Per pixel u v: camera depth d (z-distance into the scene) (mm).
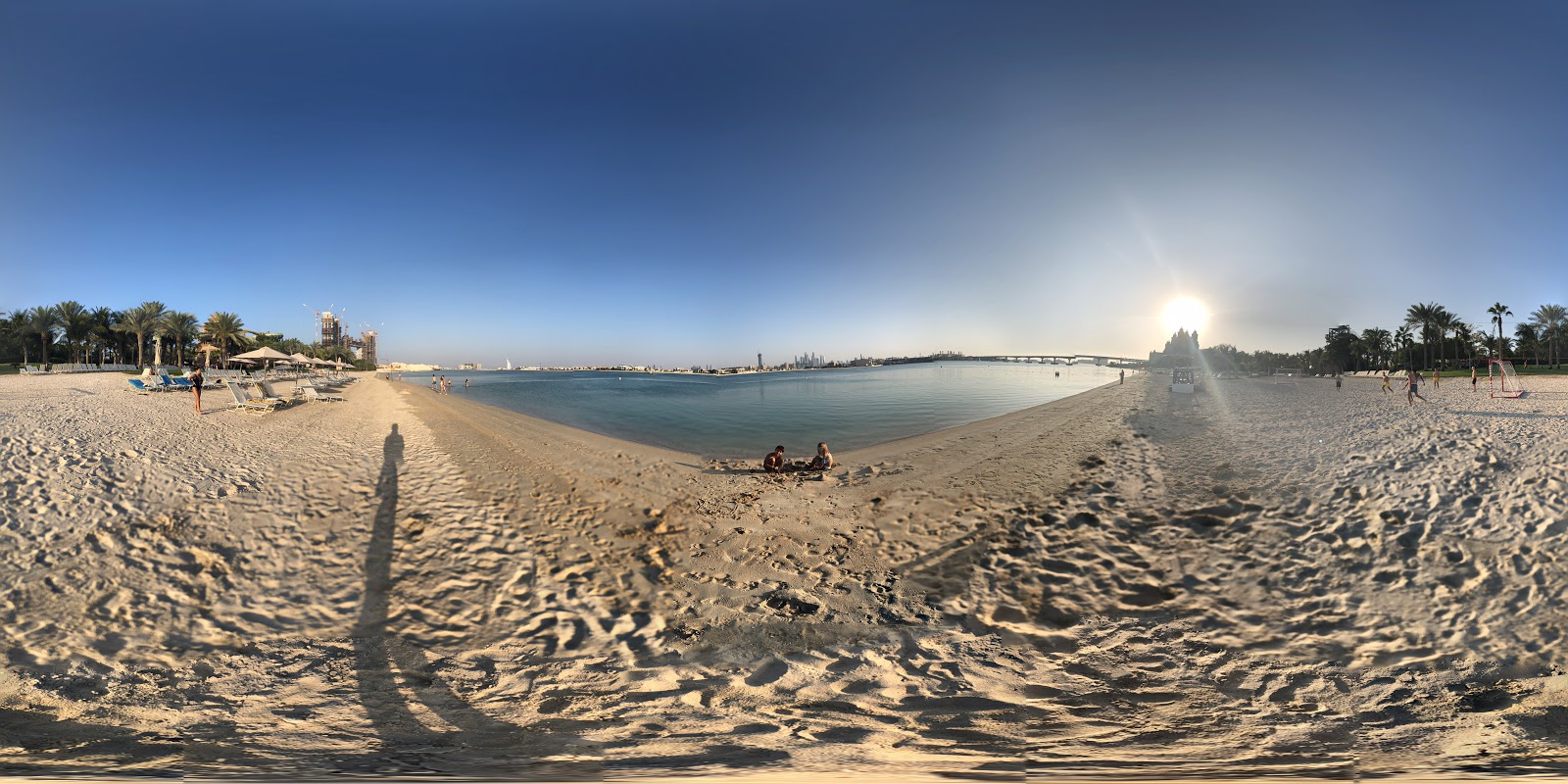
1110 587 6383
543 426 22484
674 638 5230
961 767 3049
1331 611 5504
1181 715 3908
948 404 34969
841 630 5414
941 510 9602
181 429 14680
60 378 37875
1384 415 19016
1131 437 16859
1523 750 3303
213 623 5145
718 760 3137
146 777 2736
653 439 19953
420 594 6086
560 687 4324
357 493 9914
